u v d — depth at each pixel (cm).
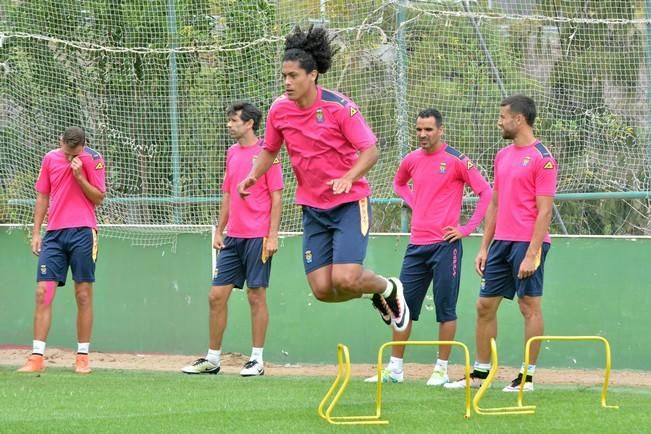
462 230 2592
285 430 1766
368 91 3192
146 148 3375
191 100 3347
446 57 3153
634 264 3020
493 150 3147
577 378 2888
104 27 3375
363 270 2080
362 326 3197
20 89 3416
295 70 1975
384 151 3192
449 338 2609
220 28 3338
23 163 3428
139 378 2611
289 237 3250
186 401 2141
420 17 3153
